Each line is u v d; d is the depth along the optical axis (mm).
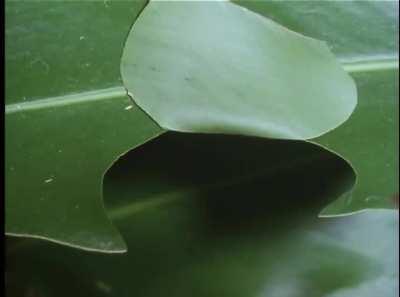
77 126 152
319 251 150
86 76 156
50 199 147
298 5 169
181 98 155
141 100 154
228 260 148
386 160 160
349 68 166
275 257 149
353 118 162
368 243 151
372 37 169
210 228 151
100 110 154
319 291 146
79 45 158
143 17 161
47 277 147
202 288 146
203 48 160
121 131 153
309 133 156
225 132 153
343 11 171
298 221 152
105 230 146
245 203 153
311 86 161
